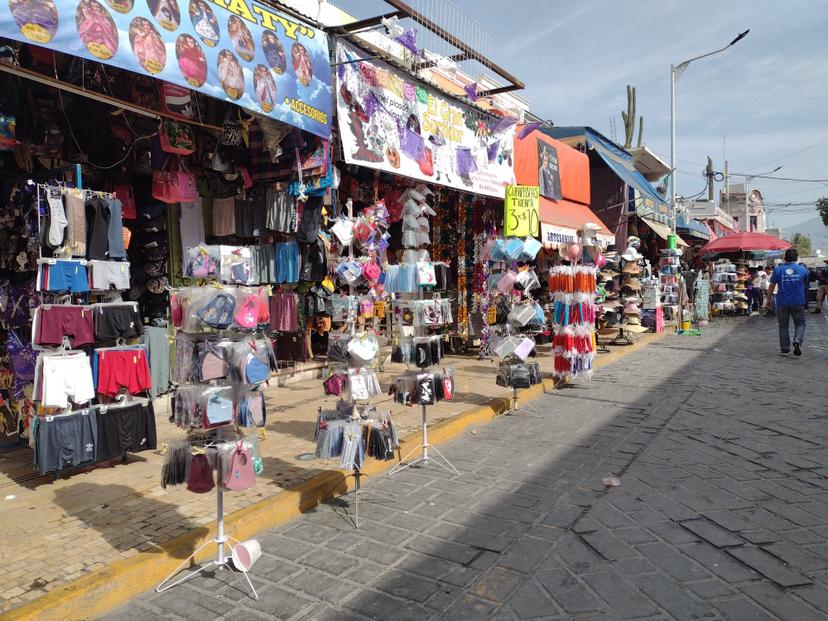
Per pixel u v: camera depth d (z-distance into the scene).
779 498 4.45
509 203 7.69
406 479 5.07
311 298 7.89
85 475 4.88
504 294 7.60
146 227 6.65
